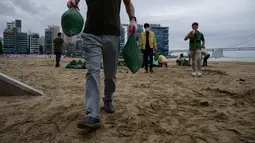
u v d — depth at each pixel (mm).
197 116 2990
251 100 3965
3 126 2592
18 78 6738
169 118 2887
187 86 5438
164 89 4980
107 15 2504
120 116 2877
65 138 2250
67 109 3180
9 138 2268
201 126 2611
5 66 12711
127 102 3625
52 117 2840
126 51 2771
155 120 2789
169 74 8688
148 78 7199
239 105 3598
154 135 2346
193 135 2342
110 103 2967
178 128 2545
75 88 5059
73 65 11930
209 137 2305
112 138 2254
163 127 2559
